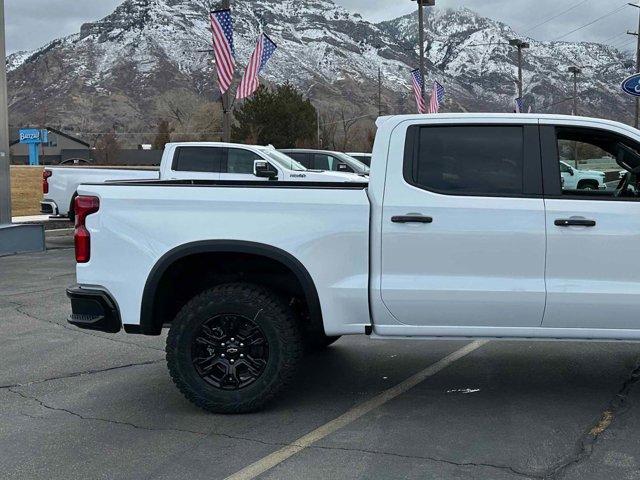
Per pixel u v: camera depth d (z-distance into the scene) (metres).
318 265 5.01
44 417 5.18
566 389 5.62
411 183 5.02
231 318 5.09
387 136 5.10
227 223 5.05
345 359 6.64
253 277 5.45
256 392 5.08
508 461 4.25
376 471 4.14
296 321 5.21
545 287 4.88
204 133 92.50
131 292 5.12
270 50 20.84
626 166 5.44
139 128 187.62
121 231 5.14
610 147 5.53
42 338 7.57
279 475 4.11
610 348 6.86
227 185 5.18
